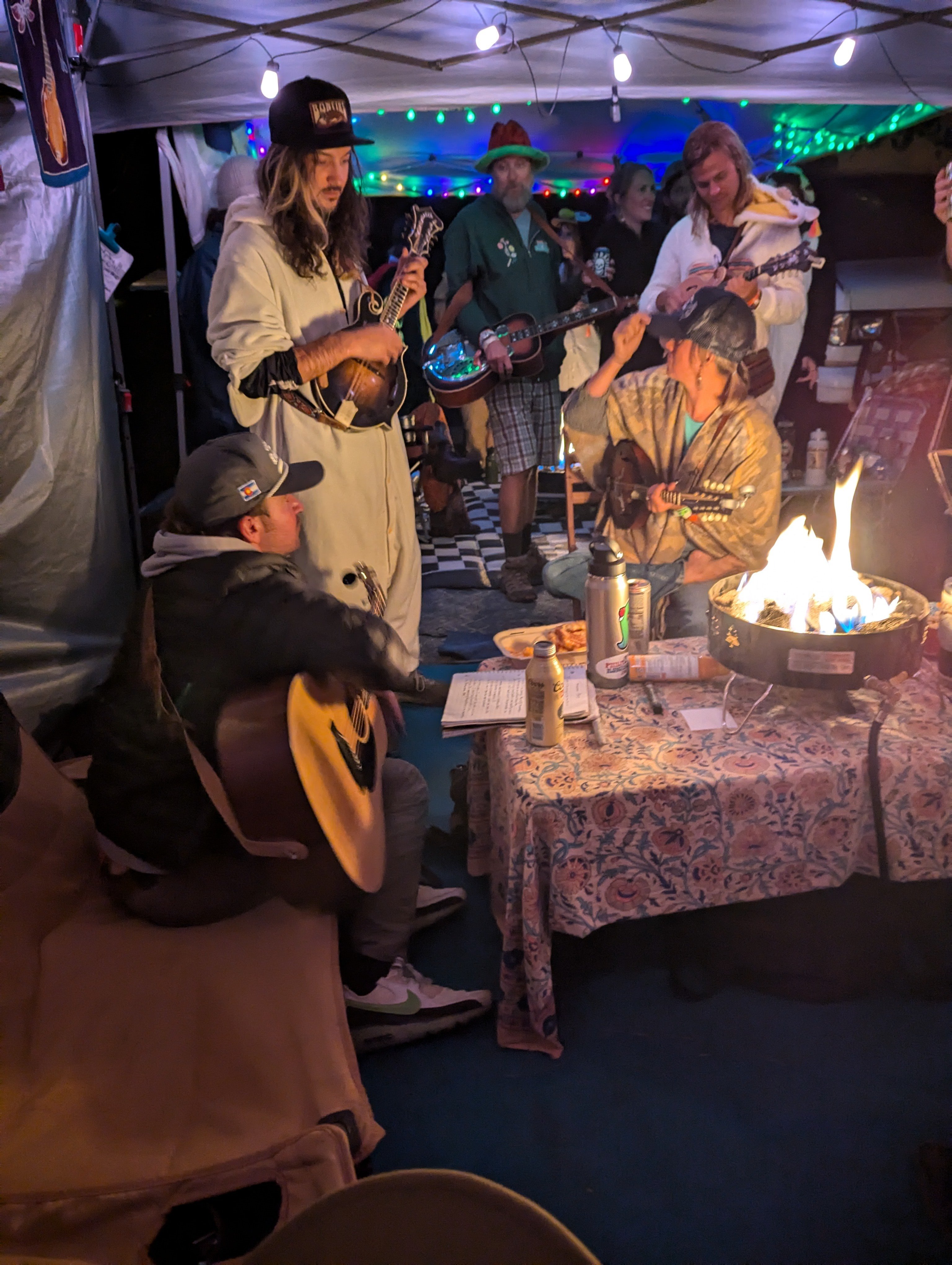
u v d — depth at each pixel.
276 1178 1.33
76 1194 1.28
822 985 1.96
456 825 2.64
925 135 5.05
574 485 5.66
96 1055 1.50
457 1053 1.91
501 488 4.83
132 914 1.74
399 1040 1.92
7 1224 1.25
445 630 4.38
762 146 5.46
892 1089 1.75
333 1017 1.57
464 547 5.80
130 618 1.72
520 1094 1.79
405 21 3.67
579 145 5.81
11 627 3.08
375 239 6.75
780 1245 1.47
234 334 2.49
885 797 1.80
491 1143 1.68
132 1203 1.29
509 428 4.71
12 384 2.99
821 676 1.83
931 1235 1.47
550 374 4.79
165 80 3.91
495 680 2.18
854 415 3.76
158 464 5.04
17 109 3.00
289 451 2.63
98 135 4.49
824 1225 1.50
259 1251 0.67
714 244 3.99
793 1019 1.94
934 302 4.78
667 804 1.74
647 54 3.95
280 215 2.51
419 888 2.21
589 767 1.81
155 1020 1.54
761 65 4.05
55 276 3.17
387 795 2.06
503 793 2.02
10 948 1.67
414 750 3.23
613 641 2.11
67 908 1.81
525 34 3.78
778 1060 1.83
